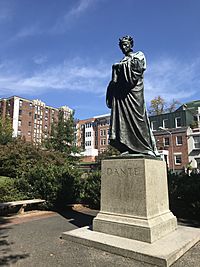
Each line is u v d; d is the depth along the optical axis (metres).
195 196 8.34
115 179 5.44
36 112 78.69
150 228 4.68
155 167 5.46
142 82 6.32
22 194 11.02
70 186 10.80
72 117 25.81
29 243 5.15
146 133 6.04
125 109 6.14
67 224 7.11
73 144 25.55
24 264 4.02
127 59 6.23
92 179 11.23
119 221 5.11
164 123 40.06
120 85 6.23
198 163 34.84
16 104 74.31
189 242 4.75
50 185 10.25
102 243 4.65
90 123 69.12
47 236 5.69
